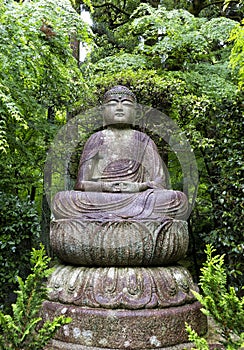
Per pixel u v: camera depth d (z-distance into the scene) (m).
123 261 3.43
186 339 3.28
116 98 4.48
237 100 5.52
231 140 5.48
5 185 6.12
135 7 8.92
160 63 7.34
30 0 4.92
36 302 2.37
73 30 5.11
